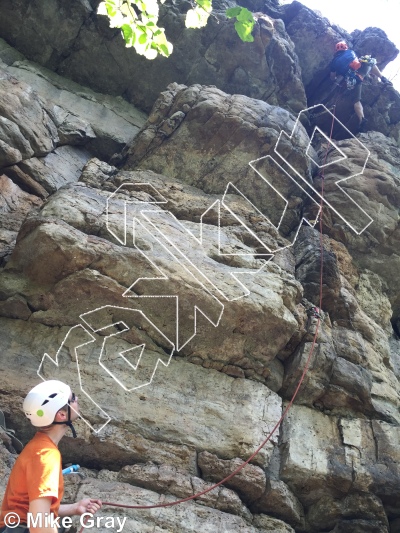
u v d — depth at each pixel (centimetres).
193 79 1088
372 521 625
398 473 643
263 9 1217
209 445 622
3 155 834
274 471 630
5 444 579
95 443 599
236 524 569
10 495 368
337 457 648
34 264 668
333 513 629
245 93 1105
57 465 369
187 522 557
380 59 1257
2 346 648
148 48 544
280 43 1099
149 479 581
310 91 1191
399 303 952
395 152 1069
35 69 1034
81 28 1041
